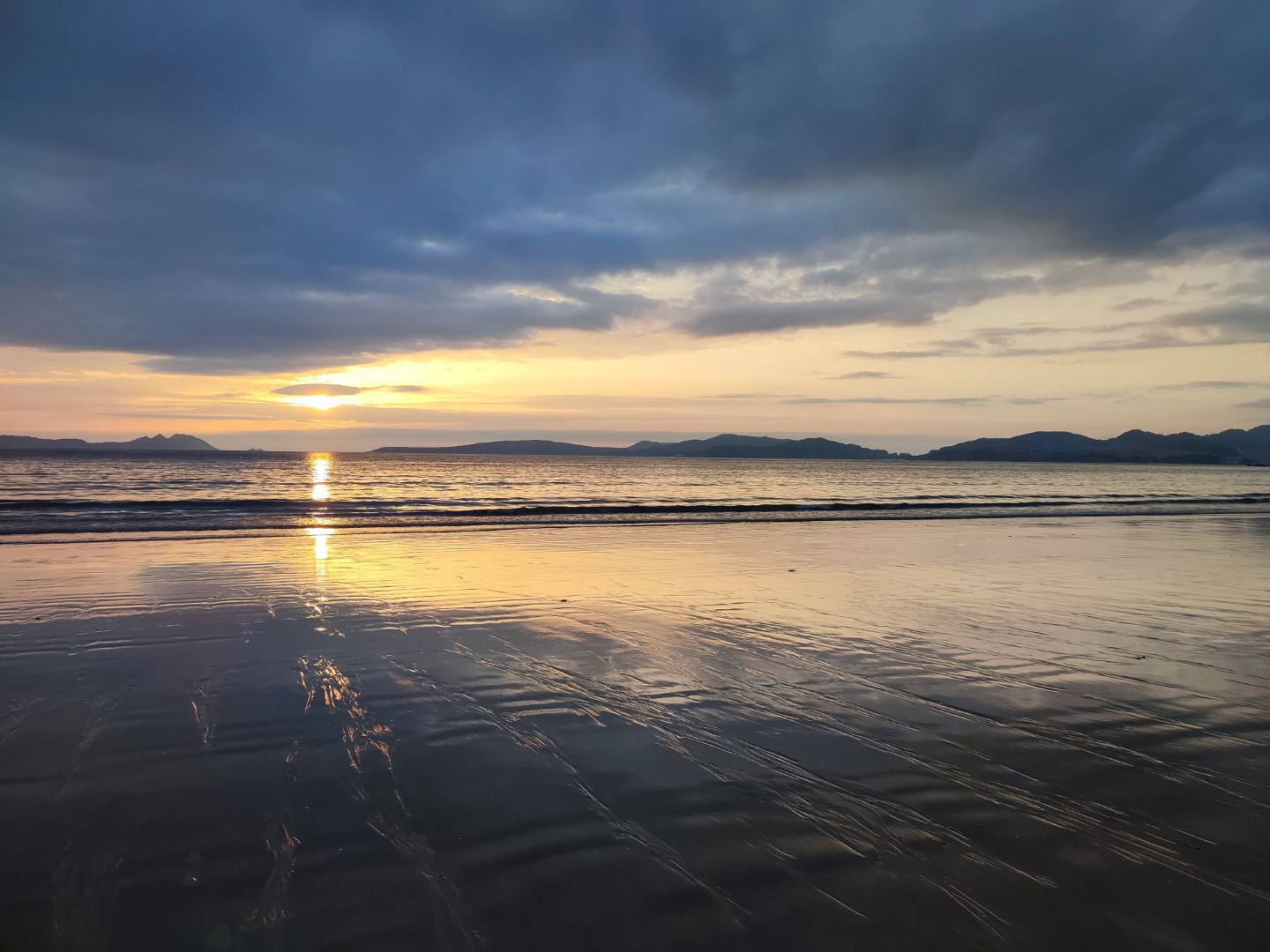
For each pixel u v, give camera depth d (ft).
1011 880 10.00
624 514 78.18
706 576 35.81
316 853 10.32
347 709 16.46
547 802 12.01
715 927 8.85
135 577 33.01
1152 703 17.44
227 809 11.57
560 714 16.33
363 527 59.26
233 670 19.22
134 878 9.59
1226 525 70.03
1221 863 10.48
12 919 8.64
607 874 9.95
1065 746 14.78
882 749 14.51
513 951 8.38
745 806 12.01
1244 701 17.70
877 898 9.52
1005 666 20.58
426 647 21.90
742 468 364.58
